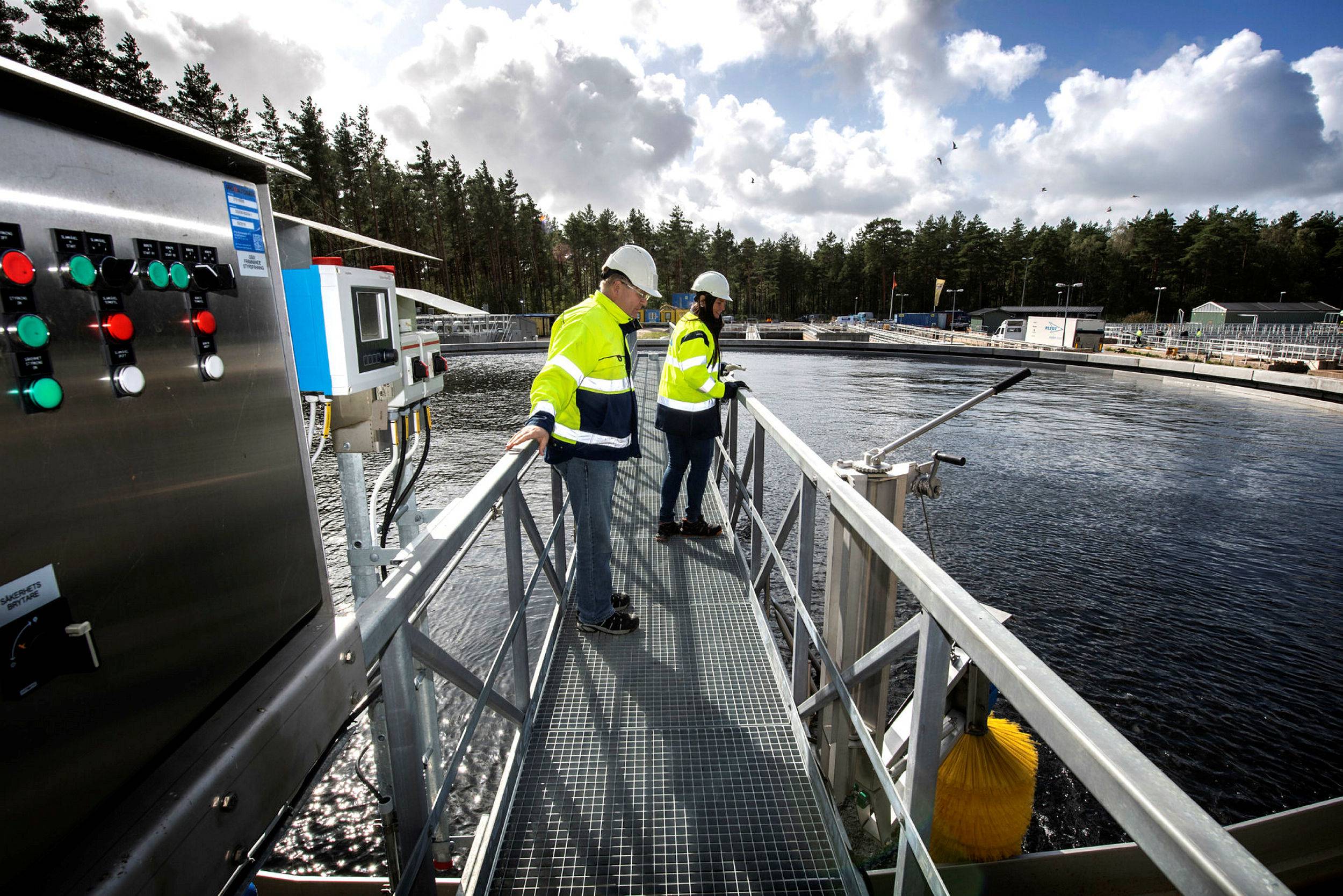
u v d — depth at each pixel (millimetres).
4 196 668
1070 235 111250
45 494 706
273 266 1205
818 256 116062
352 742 4996
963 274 100250
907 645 1275
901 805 1235
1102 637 7711
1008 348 40125
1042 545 10297
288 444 1235
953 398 23859
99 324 791
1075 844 4832
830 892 1706
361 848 4180
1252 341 37312
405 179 57625
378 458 12805
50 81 694
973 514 11633
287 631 1214
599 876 1740
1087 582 9070
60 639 709
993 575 9219
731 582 3375
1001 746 2672
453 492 11023
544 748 2199
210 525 991
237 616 1052
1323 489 13398
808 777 2061
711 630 2918
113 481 805
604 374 2484
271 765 1009
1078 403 24125
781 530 2602
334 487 11164
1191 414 22078
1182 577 9227
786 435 2361
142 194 879
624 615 2877
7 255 663
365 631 985
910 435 2979
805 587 2113
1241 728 6281
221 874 902
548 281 75625
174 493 913
